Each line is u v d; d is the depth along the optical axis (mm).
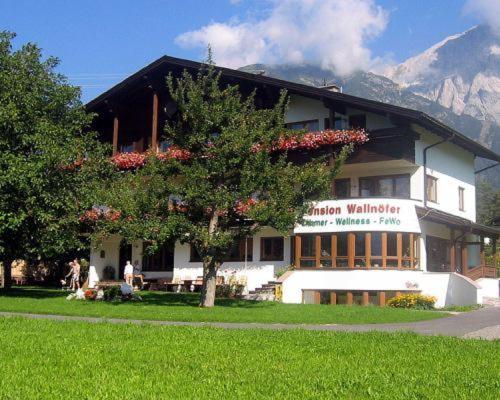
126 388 7762
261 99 34062
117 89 37781
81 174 27297
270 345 11570
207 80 23703
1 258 30984
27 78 27625
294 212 22344
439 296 28891
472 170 39688
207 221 24031
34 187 25219
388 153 30500
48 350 10695
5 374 8570
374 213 29141
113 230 23688
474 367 9594
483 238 37219
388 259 29188
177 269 36469
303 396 7461
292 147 31297
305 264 30906
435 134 33312
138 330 13750
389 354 10742
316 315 19859
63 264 46156
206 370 9008
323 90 31422
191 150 23375
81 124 29031
